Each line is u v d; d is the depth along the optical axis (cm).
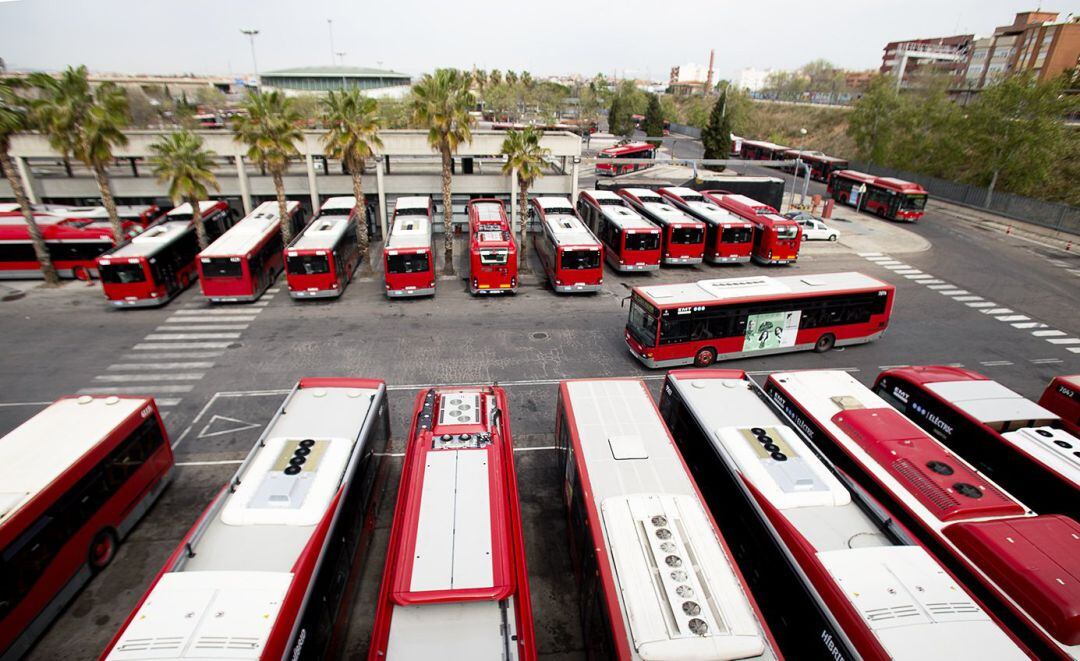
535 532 1392
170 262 2861
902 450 1210
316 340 2436
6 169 2750
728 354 2248
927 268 3588
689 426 1366
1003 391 1538
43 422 1296
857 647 777
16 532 1025
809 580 891
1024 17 9556
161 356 2275
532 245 4006
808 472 1105
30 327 2531
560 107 11075
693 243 3394
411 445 1197
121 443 1314
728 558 897
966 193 5494
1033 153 4897
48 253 2995
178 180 2916
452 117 3045
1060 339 2594
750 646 759
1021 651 745
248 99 2922
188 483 1555
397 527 991
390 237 2912
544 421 1866
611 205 3759
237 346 2372
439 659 762
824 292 2252
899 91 6856
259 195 3938
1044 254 3956
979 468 1410
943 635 763
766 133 9875
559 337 2502
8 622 1012
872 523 1009
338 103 3059
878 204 4997
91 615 1158
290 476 1041
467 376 2144
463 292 3041
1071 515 1204
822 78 14975
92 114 2706
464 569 860
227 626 740
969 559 988
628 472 1105
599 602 894
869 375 2230
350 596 1102
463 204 4147
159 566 1279
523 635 809
